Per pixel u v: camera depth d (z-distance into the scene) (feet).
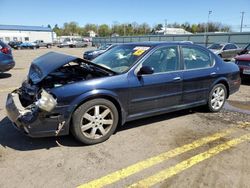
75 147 12.15
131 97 13.07
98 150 11.93
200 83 16.07
